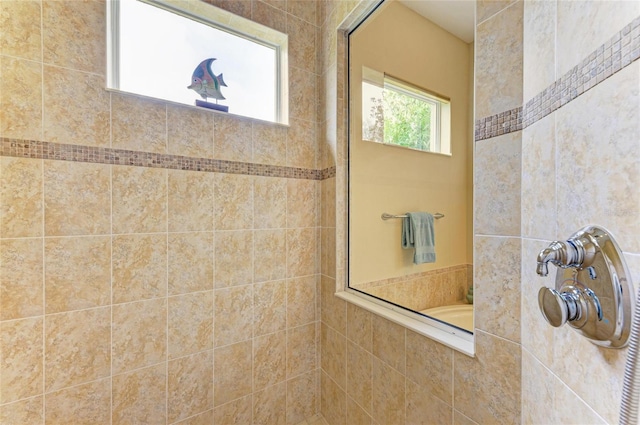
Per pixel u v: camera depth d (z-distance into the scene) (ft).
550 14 2.08
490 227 2.68
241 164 4.72
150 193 3.98
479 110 2.79
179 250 4.19
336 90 5.05
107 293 3.71
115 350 3.77
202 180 4.37
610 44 1.53
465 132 4.42
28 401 3.28
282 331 5.12
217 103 4.72
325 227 5.39
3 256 3.16
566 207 1.89
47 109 3.36
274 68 5.31
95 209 3.63
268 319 4.98
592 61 1.66
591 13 1.67
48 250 3.38
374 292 4.91
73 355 3.52
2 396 3.17
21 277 3.24
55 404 3.42
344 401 4.76
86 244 3.59
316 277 5.52
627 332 1.38
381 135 5.23
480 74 2.77
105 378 3.71
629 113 1.40
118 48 3.99
